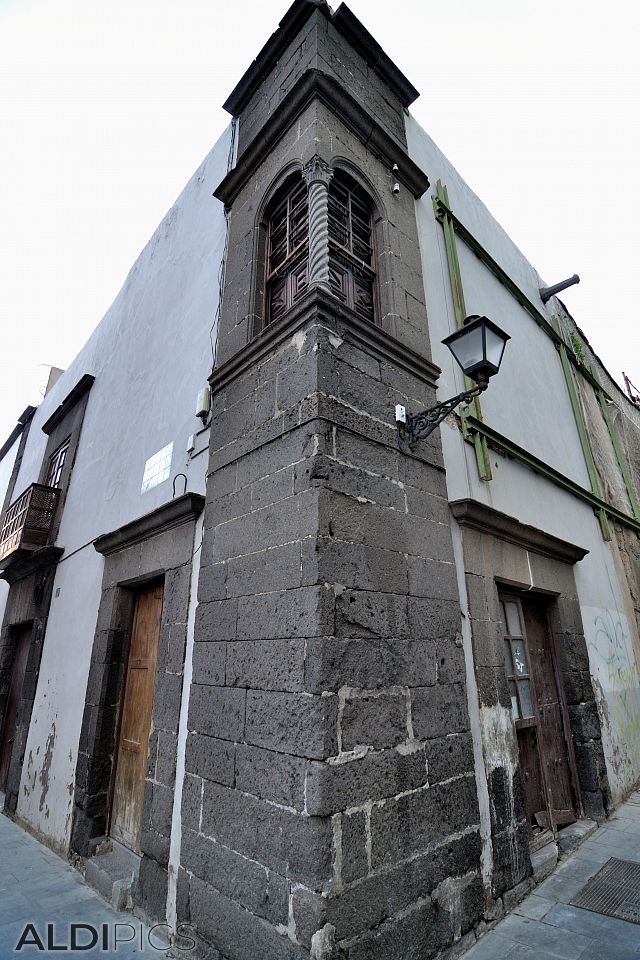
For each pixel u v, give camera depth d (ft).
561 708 15.49
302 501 9.65
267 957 7.68
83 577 18.16
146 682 13.99
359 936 7.50
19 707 19.54
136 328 21.68
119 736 14.42
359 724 8.54
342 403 10.65
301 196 14.11
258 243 14.55
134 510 16.29
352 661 8.80
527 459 17.38
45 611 20.18
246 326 13.60
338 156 13.70
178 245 20.18
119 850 12.82
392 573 10.23
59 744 16.02
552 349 24.94
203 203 19.08
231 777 9.27
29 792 17.10
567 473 20.72
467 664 11.44
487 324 10.72
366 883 7.82
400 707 9.35
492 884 10.00
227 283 15.17
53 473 26.43
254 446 11.45
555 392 23.00
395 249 14.53
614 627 19.84
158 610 14.37
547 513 17.92
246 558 10.56
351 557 9.50
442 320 15.67
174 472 14.78
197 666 10.94
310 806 7.73
